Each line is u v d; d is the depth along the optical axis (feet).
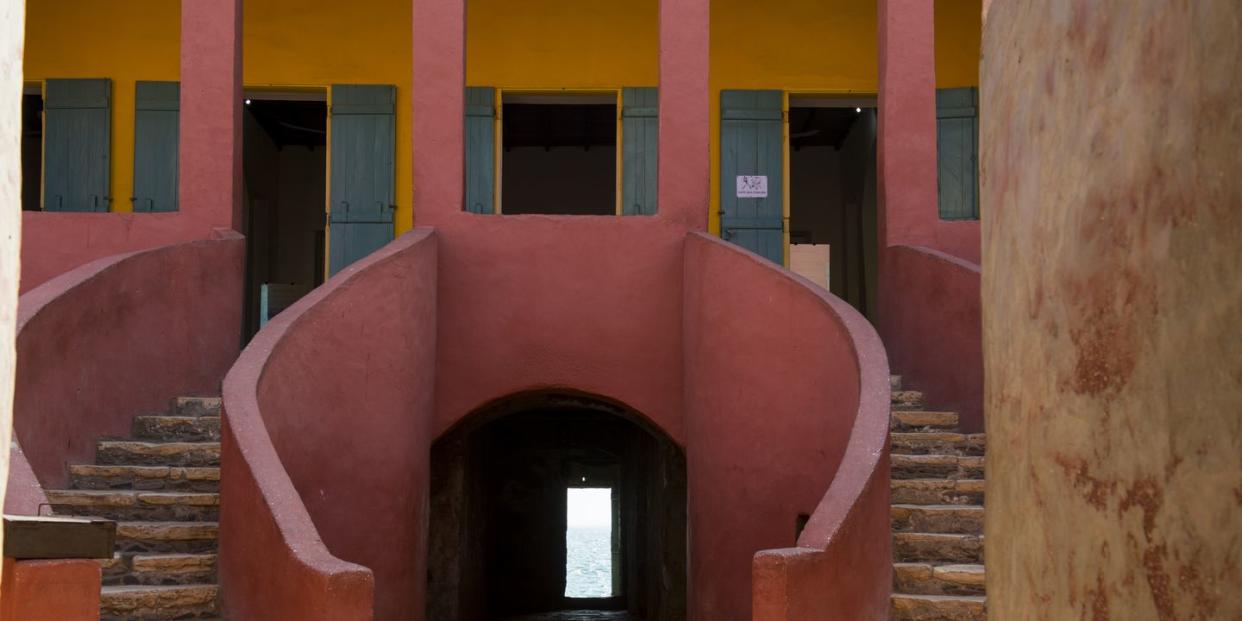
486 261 34.27
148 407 30.07
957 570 21.84
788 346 28.43
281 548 20.57
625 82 43.88
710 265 31.50
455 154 34.37
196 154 34.58
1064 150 8.12
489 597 59.88
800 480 27.78
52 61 42.88
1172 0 6.44
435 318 33.55
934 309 31.37
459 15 34.68
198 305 31.96
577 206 61.31
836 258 59.57
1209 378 5.95
